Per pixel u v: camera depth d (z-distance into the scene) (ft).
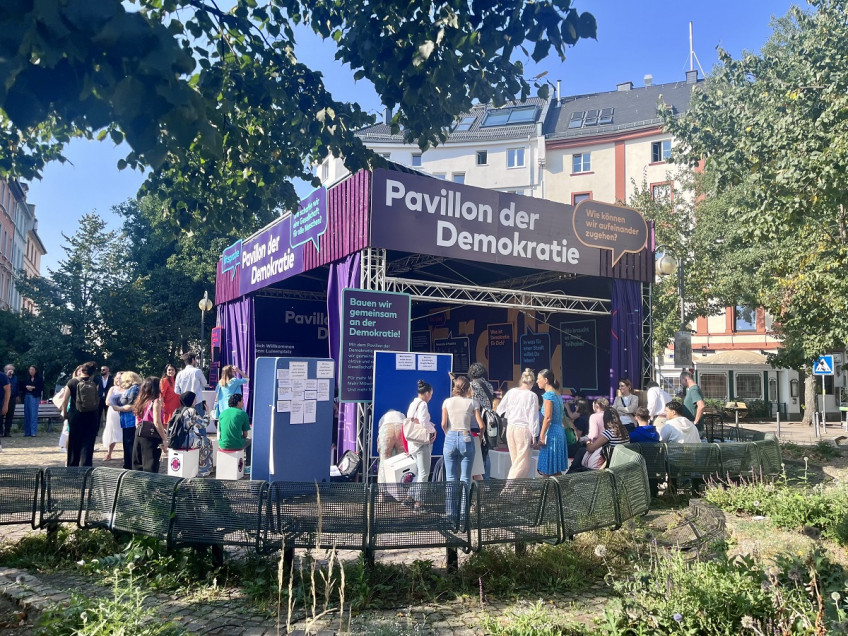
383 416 28.91
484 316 58.03
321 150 17.63
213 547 16.30
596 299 43.09
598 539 17.84
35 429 54.65
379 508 15.64
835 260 37.73
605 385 44.91
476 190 35.45
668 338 79.30
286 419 27.81
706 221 78.38
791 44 38.09
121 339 82.99
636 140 124.88
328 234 36.55
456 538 15.94
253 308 56.29
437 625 12.91
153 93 6.66
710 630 10.37
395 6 13.09
